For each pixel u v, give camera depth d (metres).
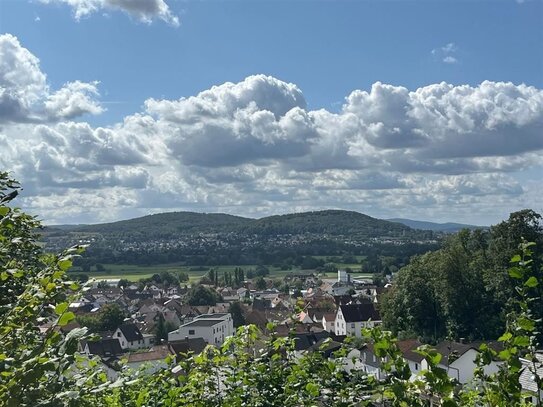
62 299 3.89
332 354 5.91
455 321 52.41
